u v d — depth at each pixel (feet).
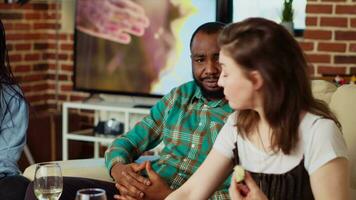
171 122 7.83
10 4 14.53
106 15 14.48
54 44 15.71
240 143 5.80
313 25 12.73
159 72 14.11
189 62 13.78
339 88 7.72
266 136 5.60
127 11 14.28
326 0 12.57
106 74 14.65
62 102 15.79
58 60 15.72
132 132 8.23
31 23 15.25
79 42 14.87
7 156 8.02
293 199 5.47
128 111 13.56
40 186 5.67
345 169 5.24
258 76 5.19
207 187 5.97
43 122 14.80
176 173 7.61
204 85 7.54
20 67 14.98
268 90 5.20
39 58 15.58
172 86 14.03
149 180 7.21
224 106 7.53
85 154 15.52
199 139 7.55
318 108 5.45
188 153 7.63
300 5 13.34
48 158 14.99
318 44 12.72
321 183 5.21
